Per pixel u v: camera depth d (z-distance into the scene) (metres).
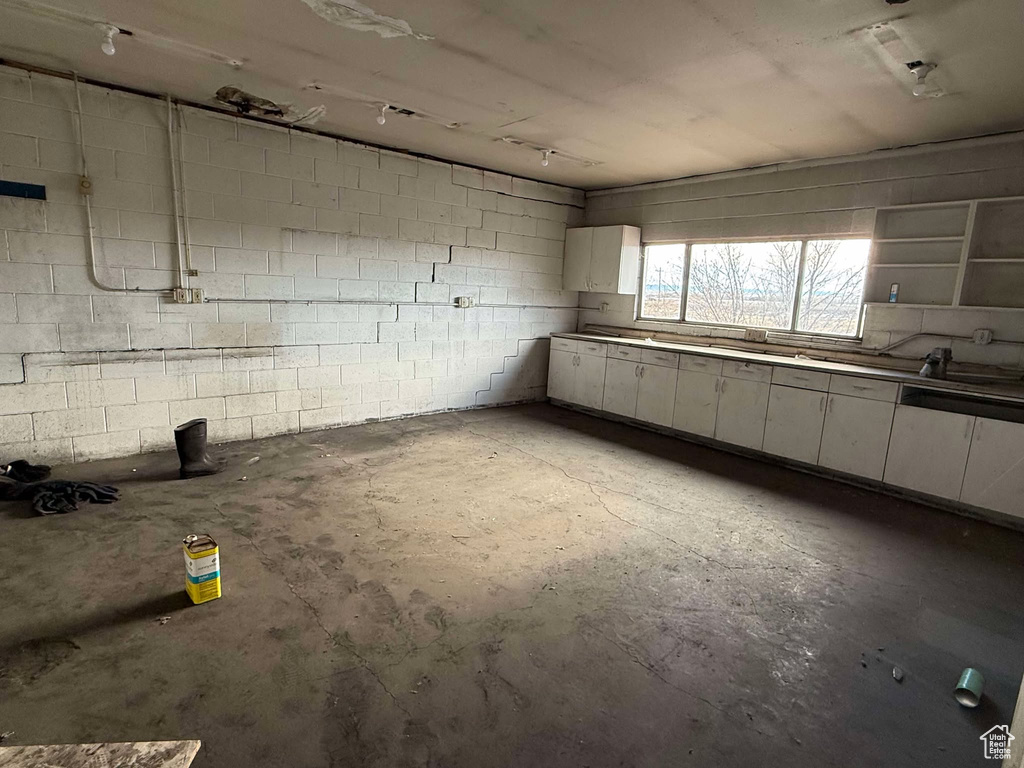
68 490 3.33
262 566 2.70
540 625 2.34
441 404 5.96
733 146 4.55
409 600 2.47
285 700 1.86
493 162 5.58
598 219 6.77
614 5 2.44
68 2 2.58
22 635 2.12
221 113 4.18
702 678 2.06
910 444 3.87
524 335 6.57
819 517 3.63
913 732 1.85
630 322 6.48
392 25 2.72
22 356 3.63
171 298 4.14
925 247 4.25
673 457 4.80
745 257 5.45
